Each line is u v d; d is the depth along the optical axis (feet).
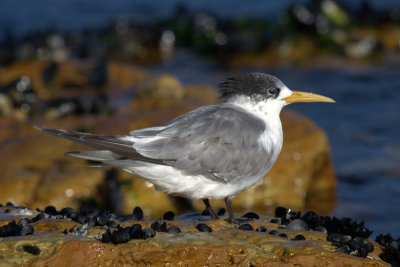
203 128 27.12
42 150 46.55
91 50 96.32
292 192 46.85
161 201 44.98
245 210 45.85
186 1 121.60
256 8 112.88
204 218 29.48
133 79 81.61
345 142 59.47
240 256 23.35
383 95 72.49
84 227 24.64
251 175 28.14
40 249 23.06
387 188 49.90
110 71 81.46
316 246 24.39
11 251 23.04
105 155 25.75
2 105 64.08
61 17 111.14
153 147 26.23
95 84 78.59
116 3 122.21
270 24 99.76
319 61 88.22
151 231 24.12
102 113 62.95
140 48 99.45
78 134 25.82
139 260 22.88
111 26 103.45
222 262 23.32
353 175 52.54
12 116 63.16
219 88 30.73
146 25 104.01
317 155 49.19
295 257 23.52
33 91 70.85
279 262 23.40
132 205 44.27
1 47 89.61
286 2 115.03
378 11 102.99
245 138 27.63
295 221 27.96
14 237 23.82
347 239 25.38
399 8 105.40
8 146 47.32
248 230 26.61
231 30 98.99
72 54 95.09
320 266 23.43
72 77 79.00
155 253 22.93
